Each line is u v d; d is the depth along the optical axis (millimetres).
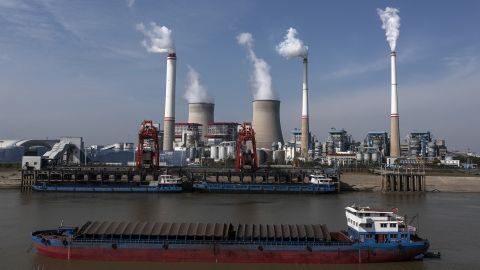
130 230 67250
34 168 174625
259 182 183500
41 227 89562
